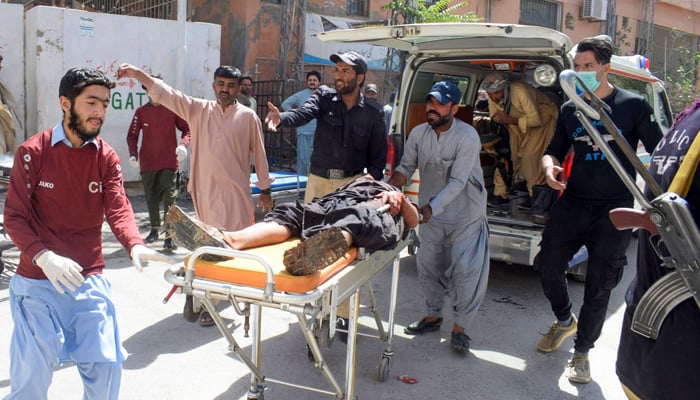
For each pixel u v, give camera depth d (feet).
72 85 8.18
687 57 62.69
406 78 18.51
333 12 41.11
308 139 29.76
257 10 38.34
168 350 13.38
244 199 14.64
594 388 12.64
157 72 30.83
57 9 28.30
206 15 41.19
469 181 13.75
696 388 6.74
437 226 14.10
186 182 29.17
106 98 8.43
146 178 20.80
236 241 9.01
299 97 30.37
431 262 14.43
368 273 10.27
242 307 15.57
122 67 13.30
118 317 14.99
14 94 29.48
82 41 28.96
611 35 58.70
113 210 8.81
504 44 16.66
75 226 8.68
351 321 10.21
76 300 8.43
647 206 6.71
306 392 11.95
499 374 13.07
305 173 30.04
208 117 14.33
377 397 11.85
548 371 13.34
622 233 12.40
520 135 20.02
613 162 7.09
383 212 10.39
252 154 16.39
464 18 39.17
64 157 8.39
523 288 18.94
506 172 20.57
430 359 13.67
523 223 17.65
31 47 29.04
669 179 7.08
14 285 8.39
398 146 18.53
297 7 37.78
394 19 39.45
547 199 17.01
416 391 12.17
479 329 15.55
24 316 8.21
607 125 7.06
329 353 13.80
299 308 7.99
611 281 12.51
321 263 7.86
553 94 19.85
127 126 30.35
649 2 62.34
